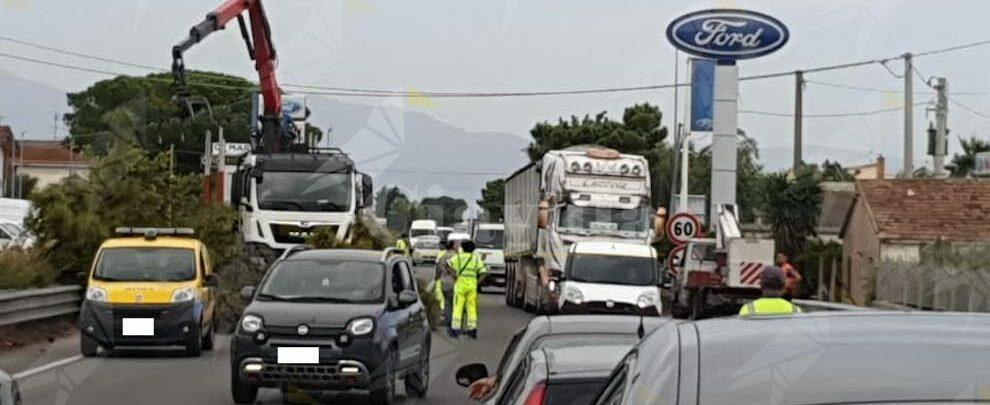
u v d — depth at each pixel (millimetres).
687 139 42031
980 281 25422
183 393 15867
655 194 58281
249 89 46031
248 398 14672
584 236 34188
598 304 29359
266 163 30547
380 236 30797
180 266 21484
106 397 15453
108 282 20938
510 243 44000
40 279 25625
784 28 31297
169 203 30344
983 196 39062
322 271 15500
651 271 30531
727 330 3967
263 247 30031
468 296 25719
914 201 38344
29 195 28562
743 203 46094
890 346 3623
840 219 40531
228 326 26047
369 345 14234
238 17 31891
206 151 44344
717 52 31672
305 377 14219
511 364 8859
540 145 59469
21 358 20156
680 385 3547
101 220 28781
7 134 49750
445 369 19828
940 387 3303
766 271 10336
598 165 34812
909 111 39156
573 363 7375
